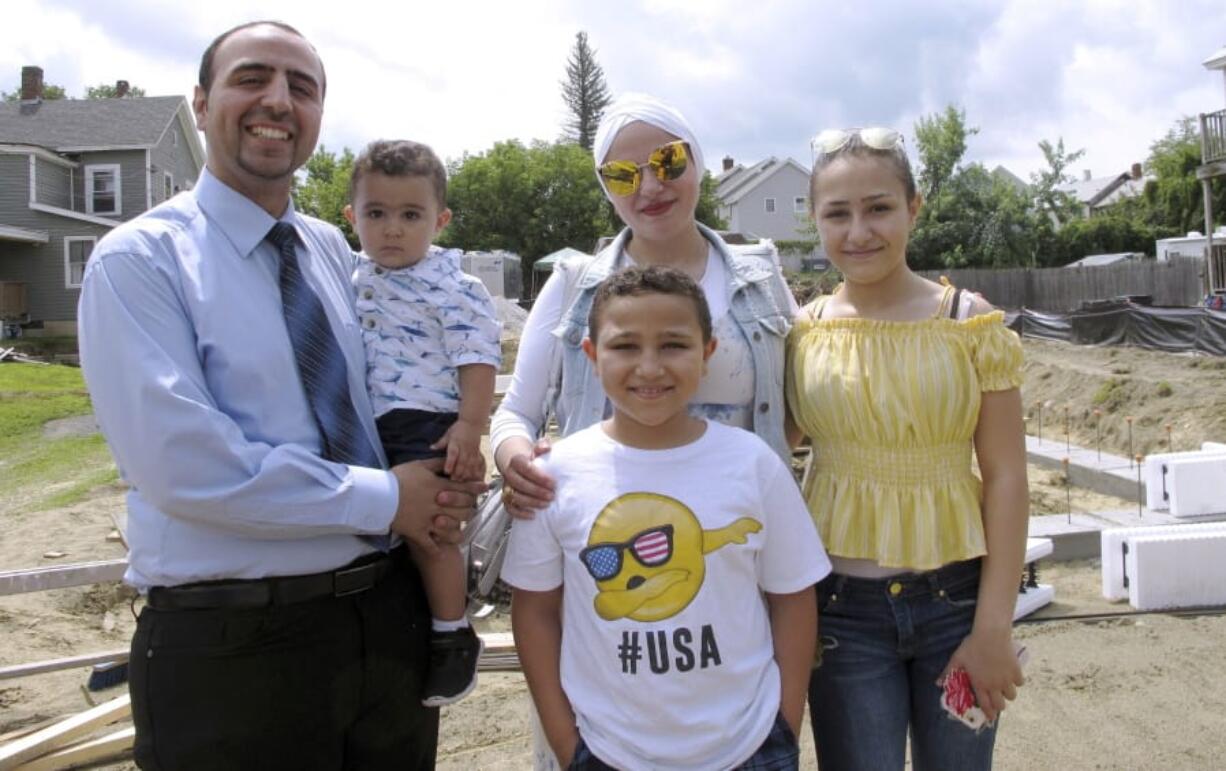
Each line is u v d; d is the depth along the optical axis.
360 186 2.82
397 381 2.68
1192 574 5.97
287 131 2.43
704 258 2.80
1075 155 48.28
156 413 2.13
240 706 2.33
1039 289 32.75
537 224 51.09
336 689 2.46
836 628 2.59
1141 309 17.53
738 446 2.39
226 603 2.30
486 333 2.77
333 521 2.27
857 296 2.69
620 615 2.26
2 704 5.12
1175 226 49.97
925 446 2.50
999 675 2.44
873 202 2.52
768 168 65.38
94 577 5.14
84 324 2.22
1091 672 5.08
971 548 2.48
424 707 2.78
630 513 2.30
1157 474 7.78
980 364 2.48
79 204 34.12
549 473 2.43
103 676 5.38
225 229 2.42
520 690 5.09
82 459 12.52
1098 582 6.63
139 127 34.84
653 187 2.59
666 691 2.21
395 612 2.62
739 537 2.30
